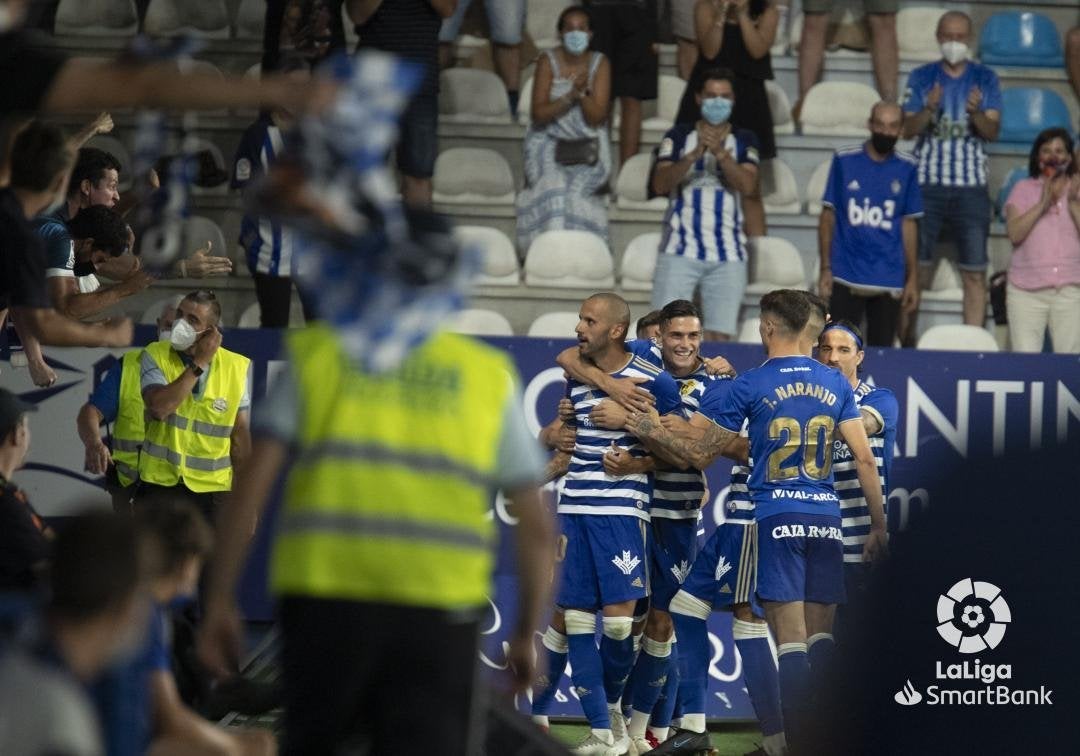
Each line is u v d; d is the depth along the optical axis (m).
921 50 40.66
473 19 39.88
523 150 37.84
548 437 24.80
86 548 9.38
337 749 10.47
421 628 10.32
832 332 24.39
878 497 21.73
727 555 22.73
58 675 8.49
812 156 39.06
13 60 9.91
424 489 10.42
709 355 28.53
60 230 21.44
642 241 36.84
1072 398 28.94
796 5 40.38
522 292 35.81
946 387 28.86
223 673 10.92
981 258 36.66
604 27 37.31
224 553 10.66
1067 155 34.88
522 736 13.43
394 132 9.80
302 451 10.59
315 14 32.94
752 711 26.83
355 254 9.50
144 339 27.59
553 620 24.23
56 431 27.31
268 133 31.39
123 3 38.16
